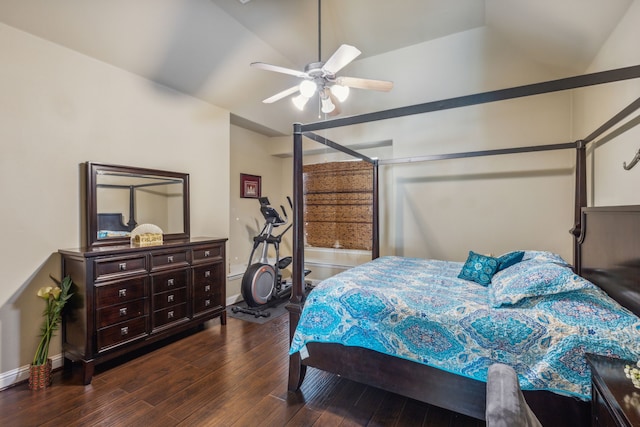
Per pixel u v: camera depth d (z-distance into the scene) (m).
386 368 1.82
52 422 1.83
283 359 2.62
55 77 2.46
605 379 1.12
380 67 3.98
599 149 2.61
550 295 1.65
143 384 2.23
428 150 4.07
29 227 2.34
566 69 3.12
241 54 3.42
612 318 1.44
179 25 2.79
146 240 2.84
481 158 3.78
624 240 1.59
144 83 3.10
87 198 2.62
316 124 2.21
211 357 2.65
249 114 4.39
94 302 2.29
